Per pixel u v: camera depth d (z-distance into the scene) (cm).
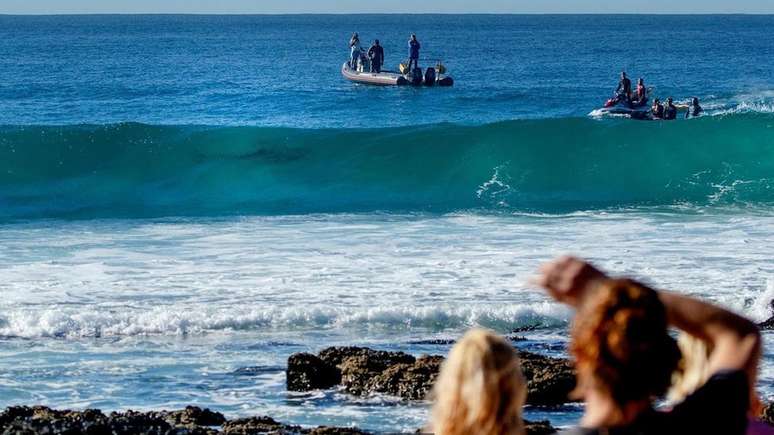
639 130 7425
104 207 6481
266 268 4444
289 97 14700
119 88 16275
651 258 4609
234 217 5953
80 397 2825
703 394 741
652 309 719
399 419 2584
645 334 709
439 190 7081
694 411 731
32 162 7150
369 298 3922
